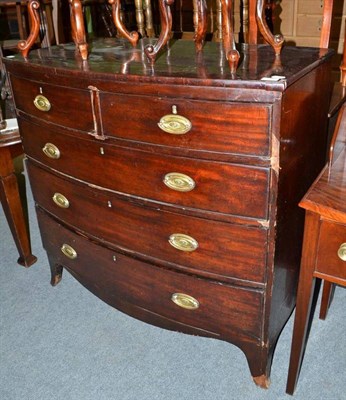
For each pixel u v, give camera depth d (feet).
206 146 3.41
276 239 3.61
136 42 4.59
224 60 3.78
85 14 10.30
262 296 3.83
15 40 10.54
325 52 4.00
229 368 4.62
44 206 5.21
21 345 5.03
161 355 4.81
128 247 4.42
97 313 5.45
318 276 3.52
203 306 4.20
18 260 6.44
